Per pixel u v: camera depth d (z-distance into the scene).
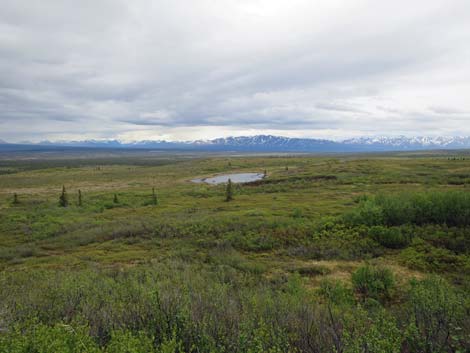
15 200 44.75
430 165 66.75
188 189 57.09
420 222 16.84
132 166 159.38
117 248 18.19
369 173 59.31
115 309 5.21
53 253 18.17
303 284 10.58
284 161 123.94
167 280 9.00
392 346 3.77
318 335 4.43
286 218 22.84
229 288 8.88
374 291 9.48
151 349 3.41
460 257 12.33
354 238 16.11
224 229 20.42
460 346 4.20
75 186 75.56
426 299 5.54
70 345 3.43
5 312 5.08
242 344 3.81
